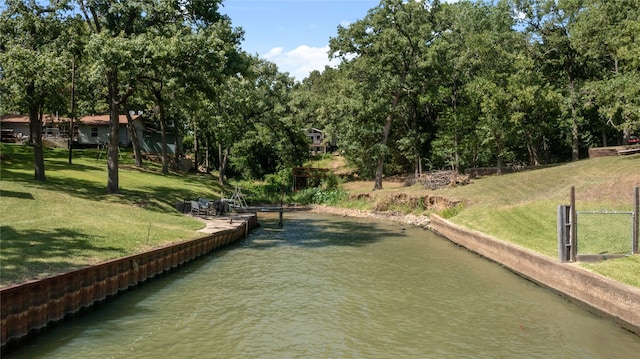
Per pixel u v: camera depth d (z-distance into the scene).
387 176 64.44
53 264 13.69
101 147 60.12
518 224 25.25
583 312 14.52
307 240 30.05
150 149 63.38
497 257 22.27
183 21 30.77
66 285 13.01
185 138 78.25
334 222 41.31
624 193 25.16
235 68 30.75
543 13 47.31
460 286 17.95
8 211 20.00
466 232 26.48
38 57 25.09
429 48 47.06
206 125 57.59
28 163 38.25
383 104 50.72
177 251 20.39
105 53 25.20
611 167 31.14
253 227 35.84
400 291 17.27
